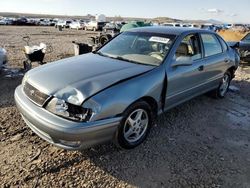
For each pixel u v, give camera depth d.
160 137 3.88
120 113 3.03
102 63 3.73
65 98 2.87
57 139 2.86
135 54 4.07
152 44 4.17
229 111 5.15
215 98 5.78
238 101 5.82
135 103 3.25
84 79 3.13
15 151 3.30
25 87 3.39
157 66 3.70
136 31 4.64
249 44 9.93
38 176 2.88
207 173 3.11
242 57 9.97
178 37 4.15
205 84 4.90
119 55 4.14
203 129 4.26
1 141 3.52
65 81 3.09
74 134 2.72
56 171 2.98
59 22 49.22
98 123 2.83
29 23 52.72
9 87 5.87
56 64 3.76
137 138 3.52
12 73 7.12
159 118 4.55
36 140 3.58
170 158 3.36
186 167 3.19
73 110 2.82
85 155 3.29
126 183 2.87
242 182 2.99
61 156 3.24
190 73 4.24
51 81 3.13
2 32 25.09
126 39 4.52
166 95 3.82
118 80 3.16
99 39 13.20
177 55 4.03
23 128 3.89
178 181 2.94
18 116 4.29
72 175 2.93
